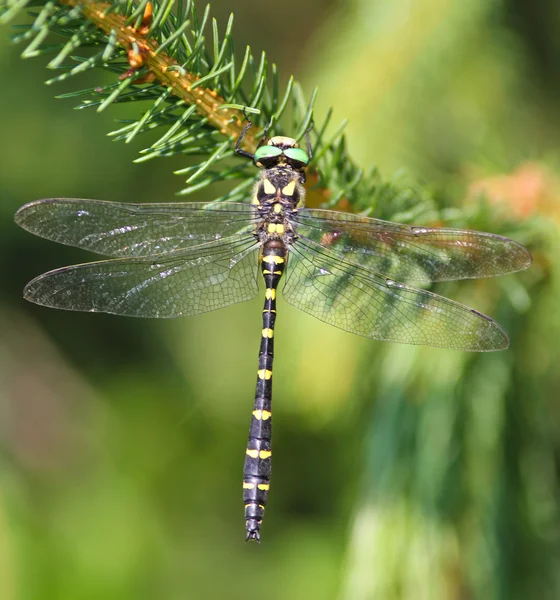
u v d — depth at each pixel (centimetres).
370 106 83
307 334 82
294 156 77
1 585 85
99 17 74
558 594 79
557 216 78
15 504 87
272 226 78
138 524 88
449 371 79
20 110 89
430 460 79
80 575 86
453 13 83
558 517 79
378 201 78
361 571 79
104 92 74
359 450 81
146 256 79
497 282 79
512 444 79
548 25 88
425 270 78
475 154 83
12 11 72
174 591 88
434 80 84
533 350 79
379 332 78
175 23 74
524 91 85
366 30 84
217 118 75
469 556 79
